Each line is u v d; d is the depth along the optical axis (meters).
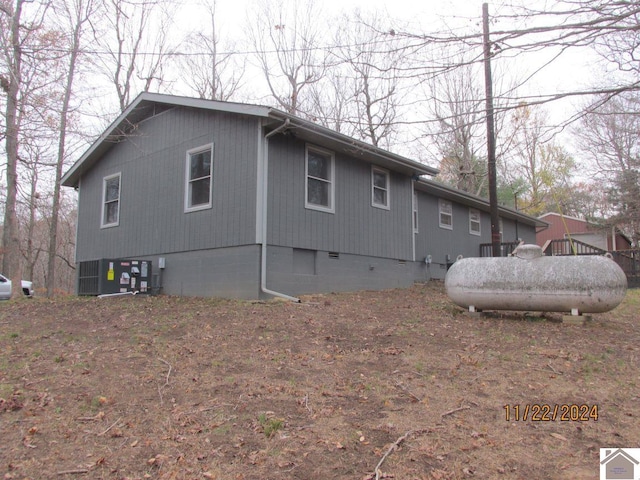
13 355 5.35
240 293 9.59
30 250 27.39
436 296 10.80
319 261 10.72
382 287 12.57
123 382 4.41
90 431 3.41
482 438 3.33
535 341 5.88
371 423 3.57
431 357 5.25
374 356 5.31
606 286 6.61
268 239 9.53
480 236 19.47
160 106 12.05
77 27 13.66
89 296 11.84
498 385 4.37
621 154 24.58
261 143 9.58
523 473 2.88
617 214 28.81
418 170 13.59
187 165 11.11
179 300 9.90
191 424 3.53
